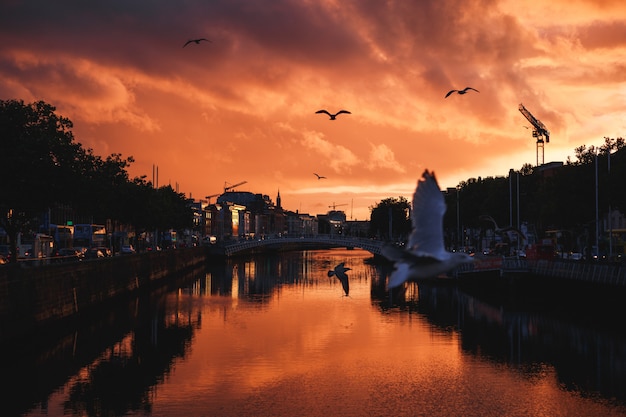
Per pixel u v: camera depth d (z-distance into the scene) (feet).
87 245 432.25
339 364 186.29
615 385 162.91
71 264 239.09
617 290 234.99
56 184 227.61
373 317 269.64
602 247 399.03
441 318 265.75
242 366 183.62
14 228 233.55
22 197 222.48
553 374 173.78
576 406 148.15
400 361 189.47
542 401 151.74
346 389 161.79
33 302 199.21
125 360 188.14
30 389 157.48
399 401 152.46
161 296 345.72
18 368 176.24
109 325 247.50
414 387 163.43
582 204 326.65
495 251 477.36
